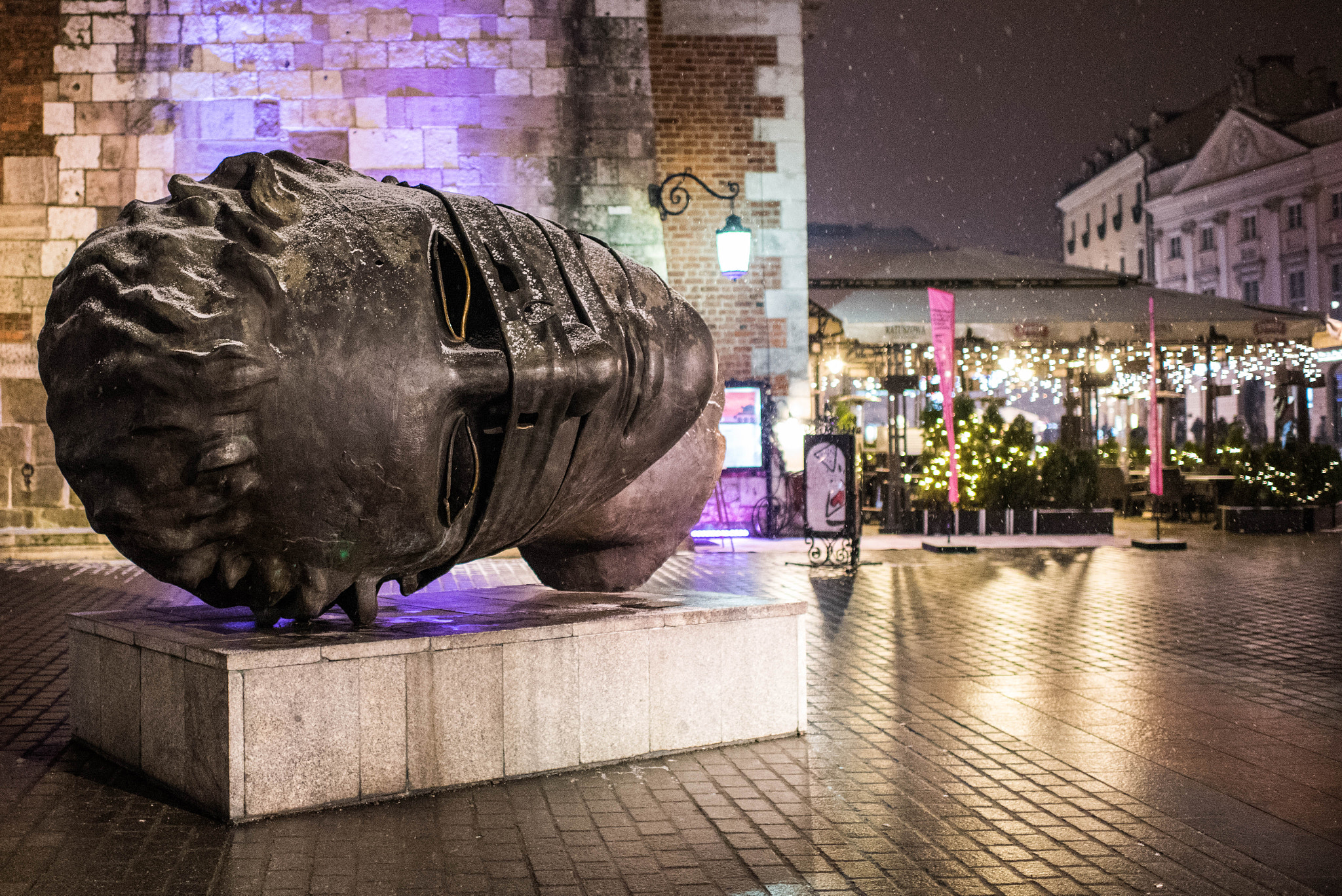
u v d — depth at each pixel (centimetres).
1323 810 484
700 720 577
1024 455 1767
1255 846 440
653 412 556
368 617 514
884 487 1908
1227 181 5403
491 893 390
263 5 1467
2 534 1404
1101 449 2388
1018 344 2052
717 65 1594
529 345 480
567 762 535
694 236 1592
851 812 479
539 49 1503
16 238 1430
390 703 488
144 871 406
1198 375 2795
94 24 1441
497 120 1497
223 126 1459
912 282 1991
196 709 472
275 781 462
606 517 615
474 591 652
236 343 429
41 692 696
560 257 529
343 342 448
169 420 428
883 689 721
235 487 441
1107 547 1620
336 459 450
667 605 593
